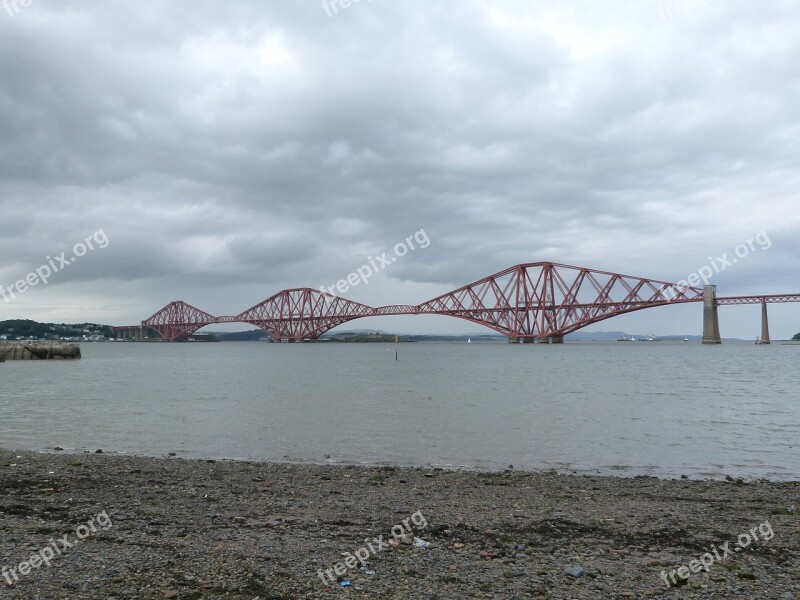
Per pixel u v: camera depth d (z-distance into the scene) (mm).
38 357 111125
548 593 7766
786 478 17031
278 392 44344
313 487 14227
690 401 38250
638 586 8055
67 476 14953
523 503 12867
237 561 8648
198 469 16500
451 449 21250
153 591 7473
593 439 23453
